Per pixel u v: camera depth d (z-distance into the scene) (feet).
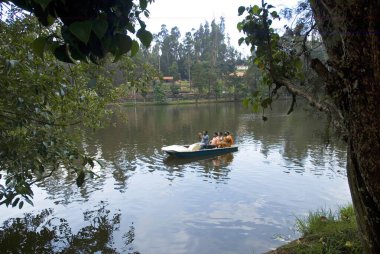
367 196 7.18
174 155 46.85
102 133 70.23
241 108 135.95
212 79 181.78
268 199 29.40
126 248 21.56
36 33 12.00
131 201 29.55
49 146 14.61
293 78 10.26
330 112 7.95
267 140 58.13
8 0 3.50
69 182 34.53
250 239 22.16
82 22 3.11
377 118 6.40
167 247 21.50
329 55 7.28
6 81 10.69
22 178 13.16
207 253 20.63
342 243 12.75
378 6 5.89
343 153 45.44
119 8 3.48
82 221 25.61
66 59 3.71
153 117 103.71
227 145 50.65
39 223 25.25
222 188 32.76
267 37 9.73
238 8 10.25
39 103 12.82
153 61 201.98
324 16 7.31
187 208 27.76
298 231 22.03
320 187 32.17
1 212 27.04
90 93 18.37
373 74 6.22
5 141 12.66
